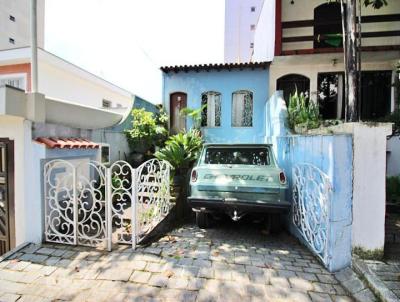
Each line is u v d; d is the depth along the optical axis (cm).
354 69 460
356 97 462
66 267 343
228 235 477
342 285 303
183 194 643
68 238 413
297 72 925
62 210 441
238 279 314
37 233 414
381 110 874
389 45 812
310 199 392
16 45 2133
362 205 330
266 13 1039
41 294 286
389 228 458
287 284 304
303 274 327
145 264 350
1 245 436
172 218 578
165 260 362
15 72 947
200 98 1019
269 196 444
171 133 1032
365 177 329
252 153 513
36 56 429
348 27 463
